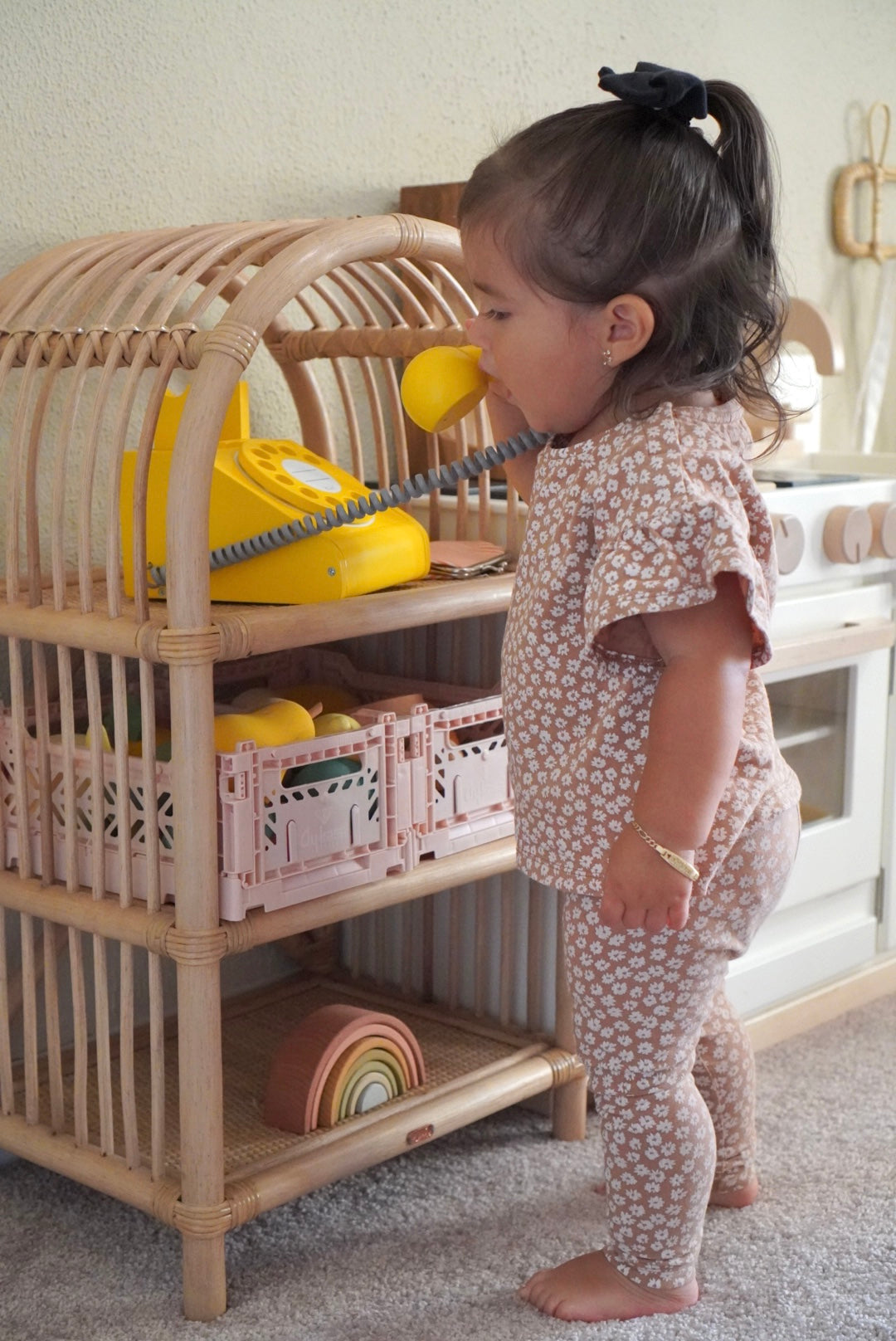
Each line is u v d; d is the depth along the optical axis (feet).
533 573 3.90
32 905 4.41
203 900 3.97
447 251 4.45
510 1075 5.03
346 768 4.46
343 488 4.60
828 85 8.01
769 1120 5.35
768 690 5.76
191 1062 4.04
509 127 6.54
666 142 3.56
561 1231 4.62
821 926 6.25
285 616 4.05
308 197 5.84
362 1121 4.62
